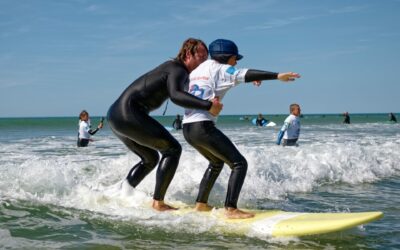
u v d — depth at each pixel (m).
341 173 7.73
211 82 4.32
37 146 12.91
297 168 7.36
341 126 33.41
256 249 3.49
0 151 11.08
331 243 3.69
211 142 4.27
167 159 4.65
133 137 4.66
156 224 4.12
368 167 8.30
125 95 4.63
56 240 3.61
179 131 24.58
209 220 4.19
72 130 27.94
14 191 5.11
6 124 46.47
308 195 6.16
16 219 4.20
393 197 6.06
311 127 31.09
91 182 6.09
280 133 10.47
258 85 4.37
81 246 3.47
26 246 3.43
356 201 5.73
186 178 5.92
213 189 5.61
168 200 5.18
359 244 3.68
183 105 4.28
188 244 3.58
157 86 4.57
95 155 10.08
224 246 3.55
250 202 5.53
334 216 3.97
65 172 5.48
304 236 3.86
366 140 15.42
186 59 4.65
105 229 3.96
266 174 6.70
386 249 3.56
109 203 4.83
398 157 9.52
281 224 3.93
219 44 4.45
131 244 3.55
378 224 4.35
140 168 5.02
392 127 30.69
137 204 4.77
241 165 4.30
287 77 4.06
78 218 4.29
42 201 4.85
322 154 8.45
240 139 16.17
